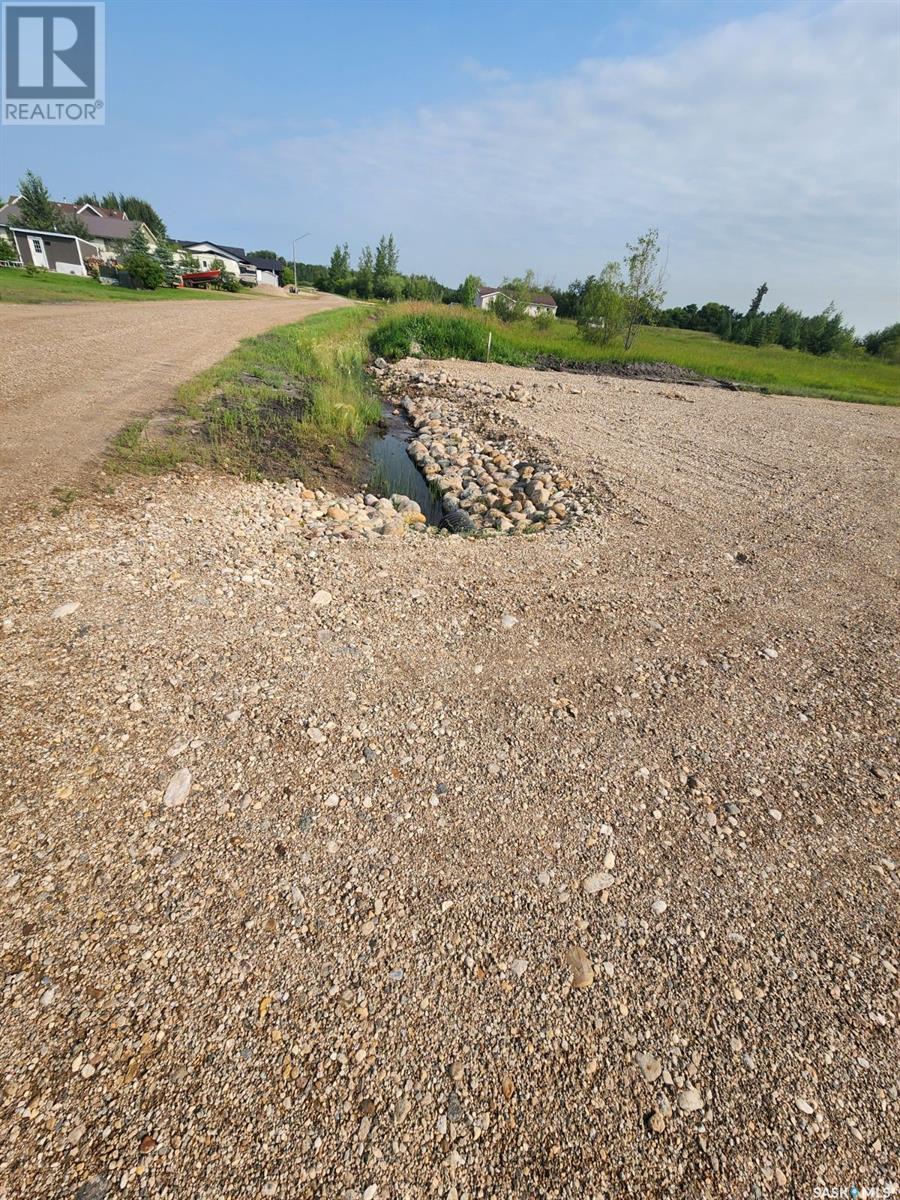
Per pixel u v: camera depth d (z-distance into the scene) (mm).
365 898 1793
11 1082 1320
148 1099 1315
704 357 24234
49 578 3193
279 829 1972
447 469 7285
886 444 10211
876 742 2789
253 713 2459
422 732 2488
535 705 2764
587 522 5406
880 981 1734
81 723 2283
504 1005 1564
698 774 2459
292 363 11125
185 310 19641
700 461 7891
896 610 4188
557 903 1854
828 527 5734
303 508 5043
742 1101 1425
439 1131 1313
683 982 1673
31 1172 1192
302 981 1564
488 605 3666
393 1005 1536
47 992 1482
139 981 1525
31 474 4457
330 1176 1229
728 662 3336
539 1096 1393
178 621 3018
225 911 1711
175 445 5672
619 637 3469
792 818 2289
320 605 3395
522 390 11977
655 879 1974
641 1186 1271
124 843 1863
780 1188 1293
